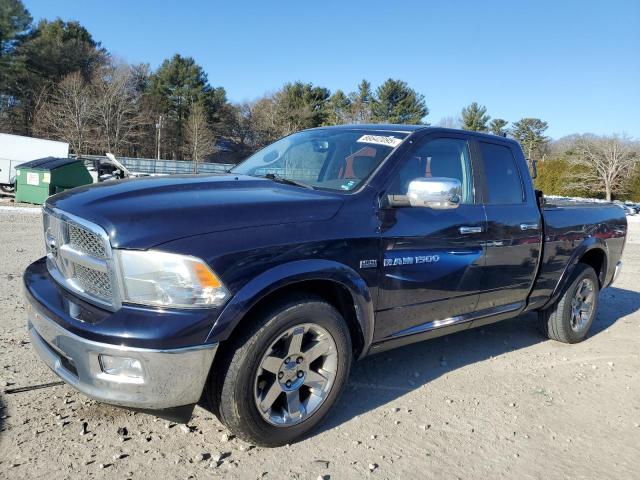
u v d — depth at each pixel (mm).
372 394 3820
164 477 2674
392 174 3510
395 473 2867
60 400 3350
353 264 3115
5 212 14781
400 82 69500
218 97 74750
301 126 73688
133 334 2461
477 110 75938
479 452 3152
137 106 62000
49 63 57531
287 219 2908
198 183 3219
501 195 4371
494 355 4848
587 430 3535
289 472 2791
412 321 3619
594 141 51438
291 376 2984
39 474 2621
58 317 2701
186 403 2635
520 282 4477
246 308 2637
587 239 5215
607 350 5238
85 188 3211
